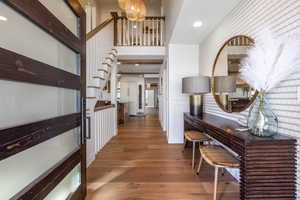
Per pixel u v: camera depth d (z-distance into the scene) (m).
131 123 7.32
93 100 3.11
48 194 1.28
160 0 7.07
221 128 1.92
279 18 1.61
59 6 1.46
